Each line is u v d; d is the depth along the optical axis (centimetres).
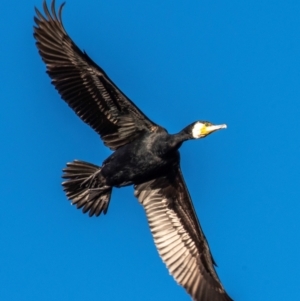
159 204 1745
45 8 1609
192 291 1709
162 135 1648
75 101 1652
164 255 1727
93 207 1680
